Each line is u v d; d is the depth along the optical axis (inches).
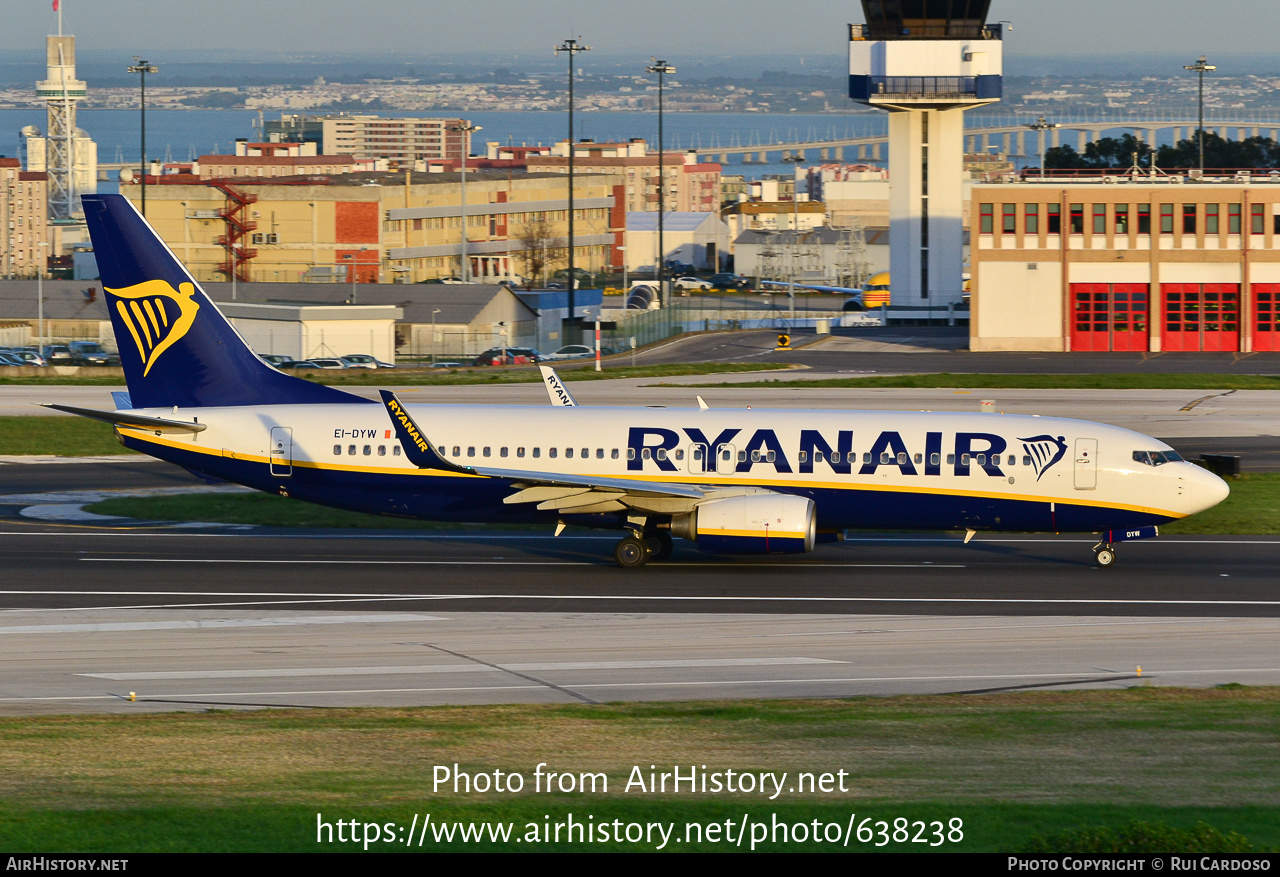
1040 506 6594.5
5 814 2903.5
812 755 3535.9
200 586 6146.7
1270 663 4845.0
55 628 5334.6
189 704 4234.7
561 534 7539.4
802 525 6382.9
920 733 3799.2
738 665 4795.8
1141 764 3432.6
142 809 2950.3
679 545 7273.6
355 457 6889.8
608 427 6811.0
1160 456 6584.6
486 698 4328.3
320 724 3909.9
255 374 7116.1
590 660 4857.3
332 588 6131.9
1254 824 2854.3
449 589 6127.0
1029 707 4156.0
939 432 6692.9
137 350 7076.8
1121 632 5334.6
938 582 6328.7
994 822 2861.7
